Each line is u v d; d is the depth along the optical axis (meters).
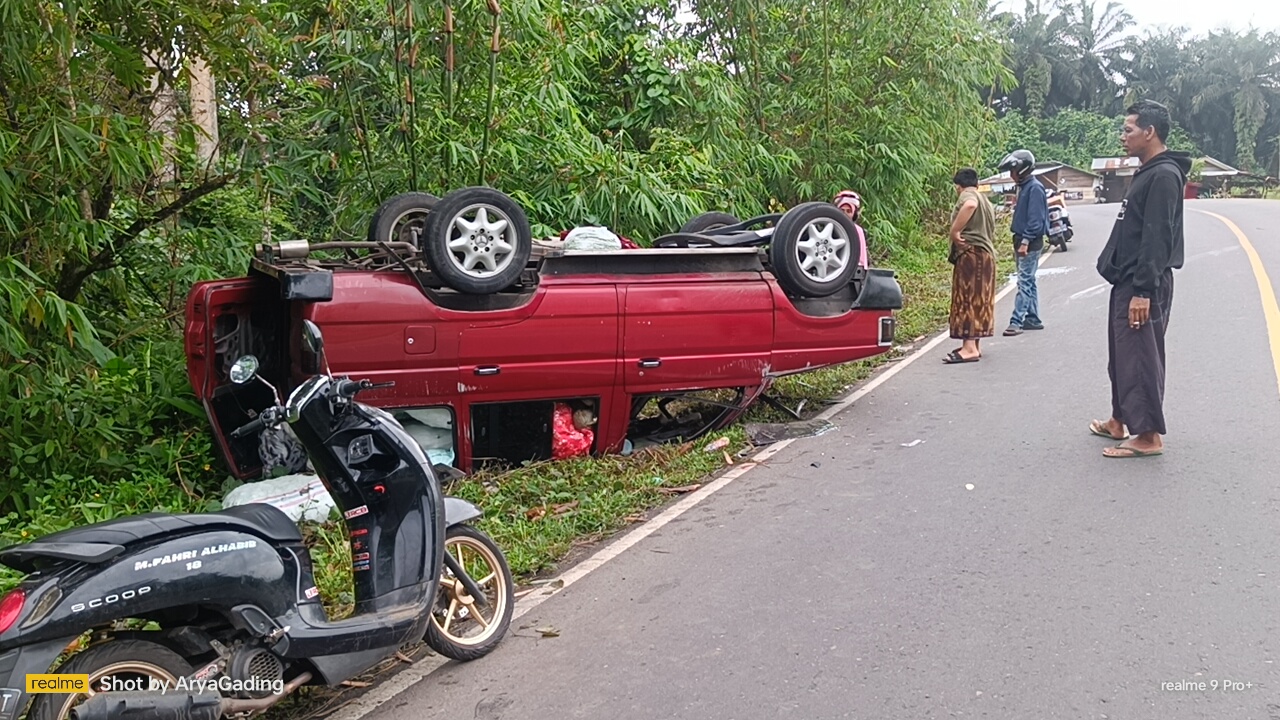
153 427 6.68
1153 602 4.04
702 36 13.59
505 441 6.34
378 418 3.91
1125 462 5.80
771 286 6.88
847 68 13.77
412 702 3.74
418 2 7.42
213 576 3.12
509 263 5.94
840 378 8.67
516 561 4.93
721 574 4.70
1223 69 72.56
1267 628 3.77
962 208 8.84
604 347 6.37
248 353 6.09
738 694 3.58
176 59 6.41
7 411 5.69
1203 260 13.86
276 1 7.58
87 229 6.11
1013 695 3.43
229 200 8.75
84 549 2.89
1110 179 57.06
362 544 3.89
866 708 3.42
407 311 5.77
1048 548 4.68
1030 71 68.62
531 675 3.87
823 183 13.99
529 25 8.08
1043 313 11.29
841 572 4.60
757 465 6.45
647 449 6.80
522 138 8.87
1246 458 5.66
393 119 8.44
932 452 6.36
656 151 10.54
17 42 5.05
